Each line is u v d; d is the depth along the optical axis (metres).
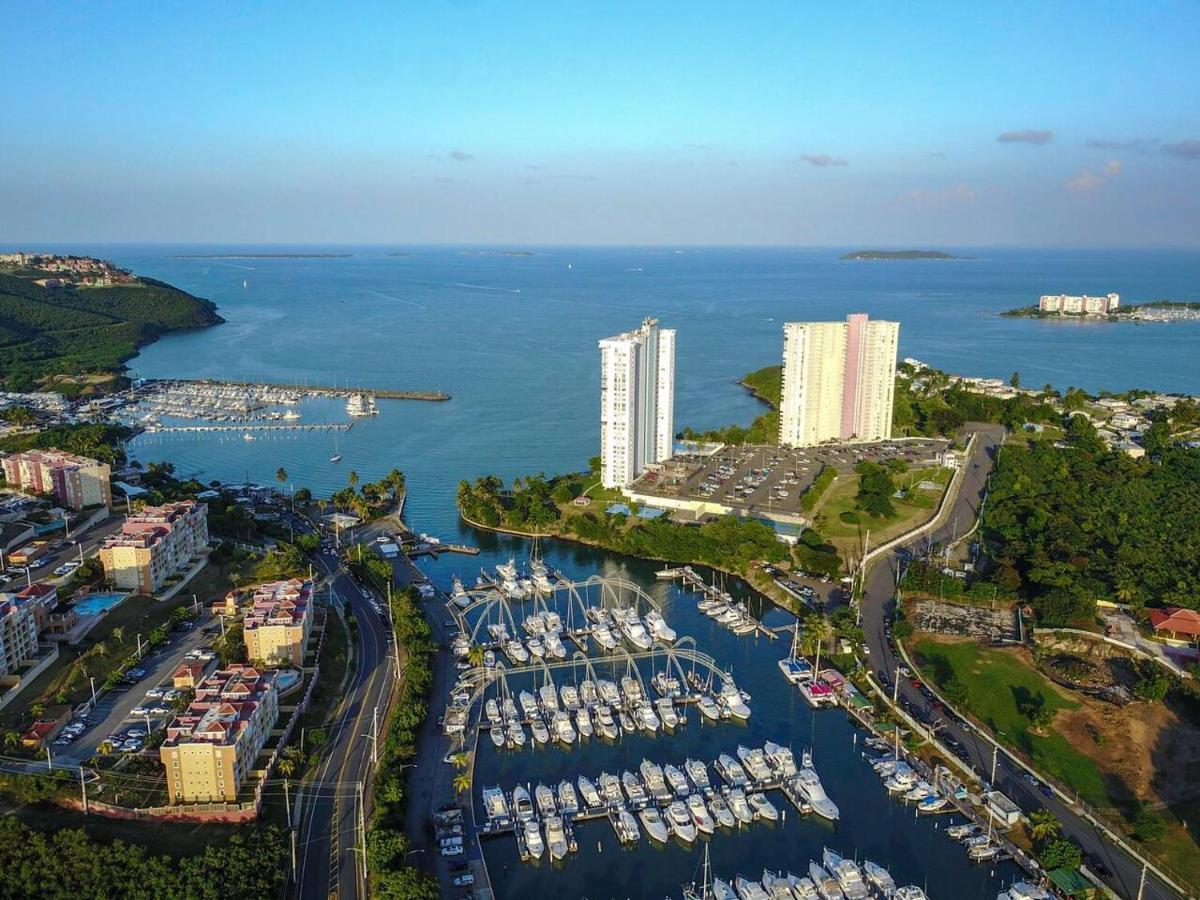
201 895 178.50
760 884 196.88
